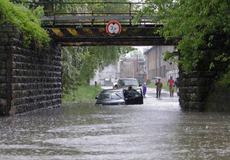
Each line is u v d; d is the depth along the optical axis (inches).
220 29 1825.8
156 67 7485.2
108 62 3740.2
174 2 1905.8
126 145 870.4
